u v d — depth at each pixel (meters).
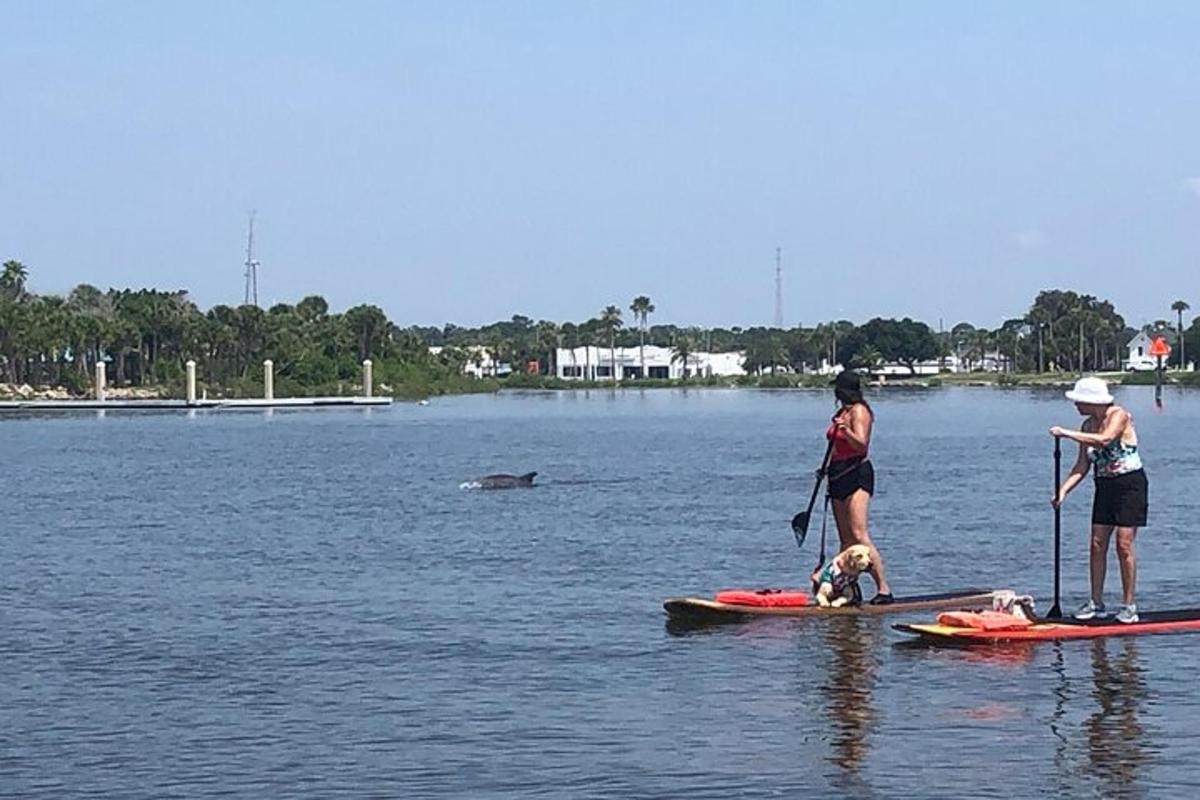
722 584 21.83
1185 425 82.50
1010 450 61.12
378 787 11.52
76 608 20.03
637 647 16.70
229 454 63.88
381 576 23.00
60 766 12.16
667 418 109.56
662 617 18.72
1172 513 31.78
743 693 14.38
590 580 22.31
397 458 60.00
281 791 11.45
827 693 14.31
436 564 24.48
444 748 12.56
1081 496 37.75
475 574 23.12
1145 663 15.37
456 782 11.61
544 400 176.00
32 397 157.62
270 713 13.84
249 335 175.00
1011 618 16.78
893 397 164.25
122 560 25.47
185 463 57.06
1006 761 11.93
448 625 18.34
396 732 13.10
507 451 65.12
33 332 159.25
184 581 22.64
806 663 15.70
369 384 157.50
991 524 30.05
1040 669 15.19
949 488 40.41
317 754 12.44
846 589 18.91
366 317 191.50
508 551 26.30
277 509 35.84
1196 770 11.62
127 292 180.75
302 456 61.94
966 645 16.48
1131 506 16.97
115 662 16.27
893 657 15.92
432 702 14.18
